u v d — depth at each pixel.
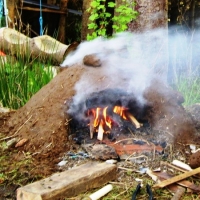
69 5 6.35
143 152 2.04
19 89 2.84
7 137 2.20
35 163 1.98
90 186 1.79
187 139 2.18
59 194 1.68
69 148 2.08
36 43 3.26
